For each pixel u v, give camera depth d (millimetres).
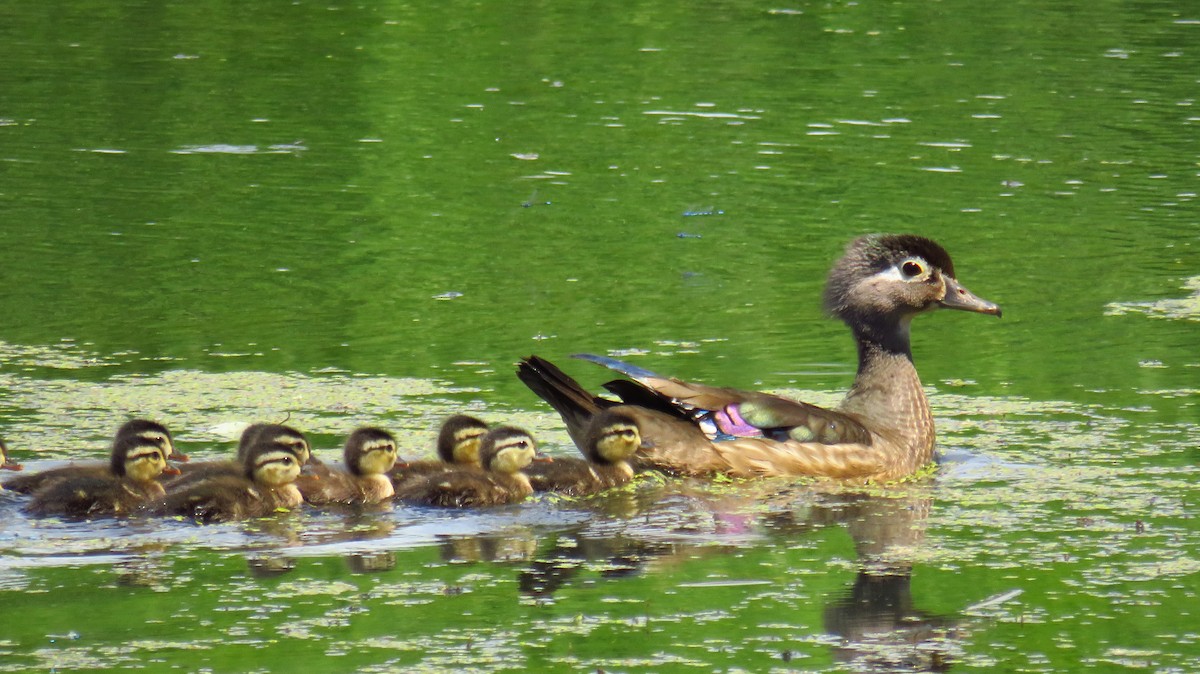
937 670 9461
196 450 13852
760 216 23094
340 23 35219
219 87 29984
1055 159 25750
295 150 26266
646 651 9680
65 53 32188
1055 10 36594
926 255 14414
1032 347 17656
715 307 19141
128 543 11570
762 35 34312
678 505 12914
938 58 32250
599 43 33625
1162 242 21906
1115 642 9906
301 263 20828
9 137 26531
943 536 12008
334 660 9461
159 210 23031
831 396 15758
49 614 10148
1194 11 36531
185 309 18766
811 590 10781
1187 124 27656
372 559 11359
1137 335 18047
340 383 16109
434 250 21453
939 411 15461
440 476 12844
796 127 27562
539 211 23391
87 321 18266
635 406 13891
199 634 9828
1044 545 11766
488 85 30422
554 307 19078
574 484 13203
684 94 29688
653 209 23406
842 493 13305
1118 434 14680
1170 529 12125
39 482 12656
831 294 14742
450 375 16469
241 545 11594
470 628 9992
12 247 21125
